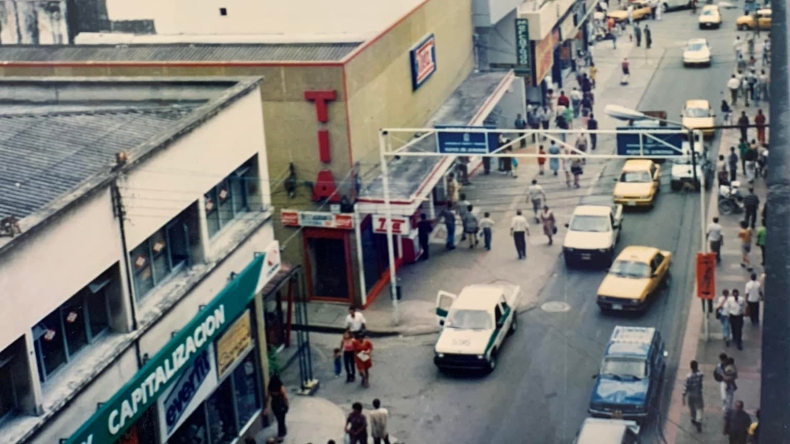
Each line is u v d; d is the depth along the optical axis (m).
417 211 45.72
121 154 27.06
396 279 44.09
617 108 34.62
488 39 59.25
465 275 44.34
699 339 37.66
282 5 48.16
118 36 49.31
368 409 34.91
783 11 47.38
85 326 26.70
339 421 34.28
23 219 23.91
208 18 49.25
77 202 25.16
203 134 30.64
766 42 68.69
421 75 47.97
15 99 35.53
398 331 39.97
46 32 51.47
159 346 28.58
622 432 28.89
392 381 36.66
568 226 45.94
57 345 25.72
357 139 41.56
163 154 28.72
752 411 32.56
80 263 25.41
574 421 33.25
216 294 31.34
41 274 24.06
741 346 36.75
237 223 33.41
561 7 65.81
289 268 38.41
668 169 53.94
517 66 59.38
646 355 33.38
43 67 43.44
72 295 25.25
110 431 25.98
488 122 58.41
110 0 50.50
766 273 30.83
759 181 51.12
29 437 23.80
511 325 39.00
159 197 28.64
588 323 39.62
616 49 77.19
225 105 31.67
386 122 44.41
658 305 40.50
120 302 27.25
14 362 23.97
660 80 69.12
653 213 49.28
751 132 58.09
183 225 30.64
